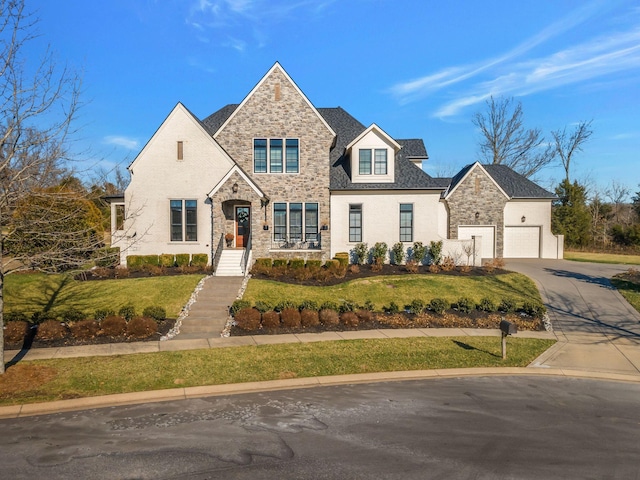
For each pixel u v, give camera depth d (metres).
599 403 9.02
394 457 6.46
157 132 24.77
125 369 10.59
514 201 33.59
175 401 9.02
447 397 9.30
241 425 7.70
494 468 6.15
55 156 11.27
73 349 12.25
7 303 16.59
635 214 56.62
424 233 25.98
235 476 5.86
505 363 11.80
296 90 25.83
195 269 22.23
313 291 19.27
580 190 45.25
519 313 17.52
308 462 6.28
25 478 5.80
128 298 17.41
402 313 17.00
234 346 12.73
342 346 12.83
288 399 9.13
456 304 17.73
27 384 9.55
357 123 31.12
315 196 25.80
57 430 7.48
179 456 6.45
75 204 15.80
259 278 20.84
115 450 6.66
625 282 21.95
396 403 8.90
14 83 10.30
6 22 10.05
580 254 38.94
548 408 8.69
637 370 11.40
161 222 24.77
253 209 23.86
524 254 33.75
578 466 6.23
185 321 15.16
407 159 28.39
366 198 26.06
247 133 25.80
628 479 5.88
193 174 24.83
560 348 13.24
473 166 32.16
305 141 25.81
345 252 25.88
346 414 8.26
